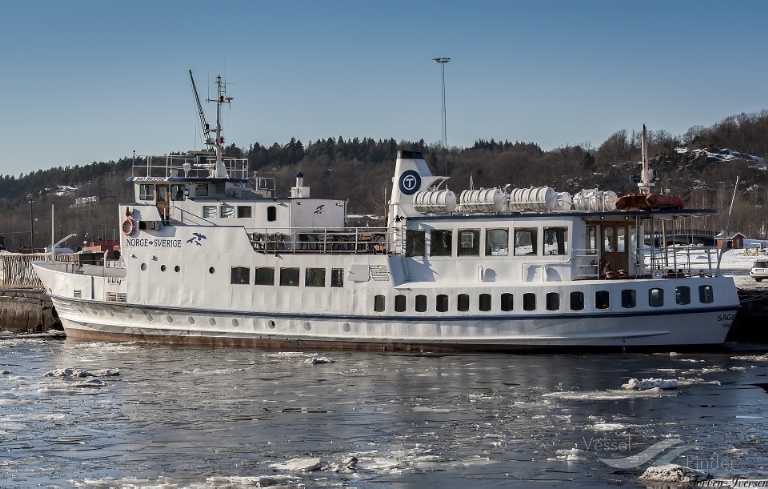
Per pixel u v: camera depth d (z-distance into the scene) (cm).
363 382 4034
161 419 3388
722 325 4606
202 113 5741
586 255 4716
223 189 5516
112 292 5378
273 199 5216
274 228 5206
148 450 2970
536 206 4747
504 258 4741
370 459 2816
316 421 3319
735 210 16662
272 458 2855
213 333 5156
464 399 3641
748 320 5250
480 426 3195
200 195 5491
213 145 5781
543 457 2816
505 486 2566
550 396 3662
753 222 16425
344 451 2919
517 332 4638
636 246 4975
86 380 4131
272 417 3394
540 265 4691
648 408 3416
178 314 5212
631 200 4694
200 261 5156
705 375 4038
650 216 4725
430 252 4850
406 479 2628
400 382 4012
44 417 3431
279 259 4997
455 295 4719
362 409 3500
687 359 4441
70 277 5541
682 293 4572
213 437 3117
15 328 6719
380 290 4831
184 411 3512
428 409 3475
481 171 18625
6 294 6862
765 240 14400
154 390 3931
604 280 4584
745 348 4869
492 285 4669
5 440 3109
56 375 4297
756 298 5106
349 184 18725
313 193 18388
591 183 19050
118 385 4059
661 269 4922
